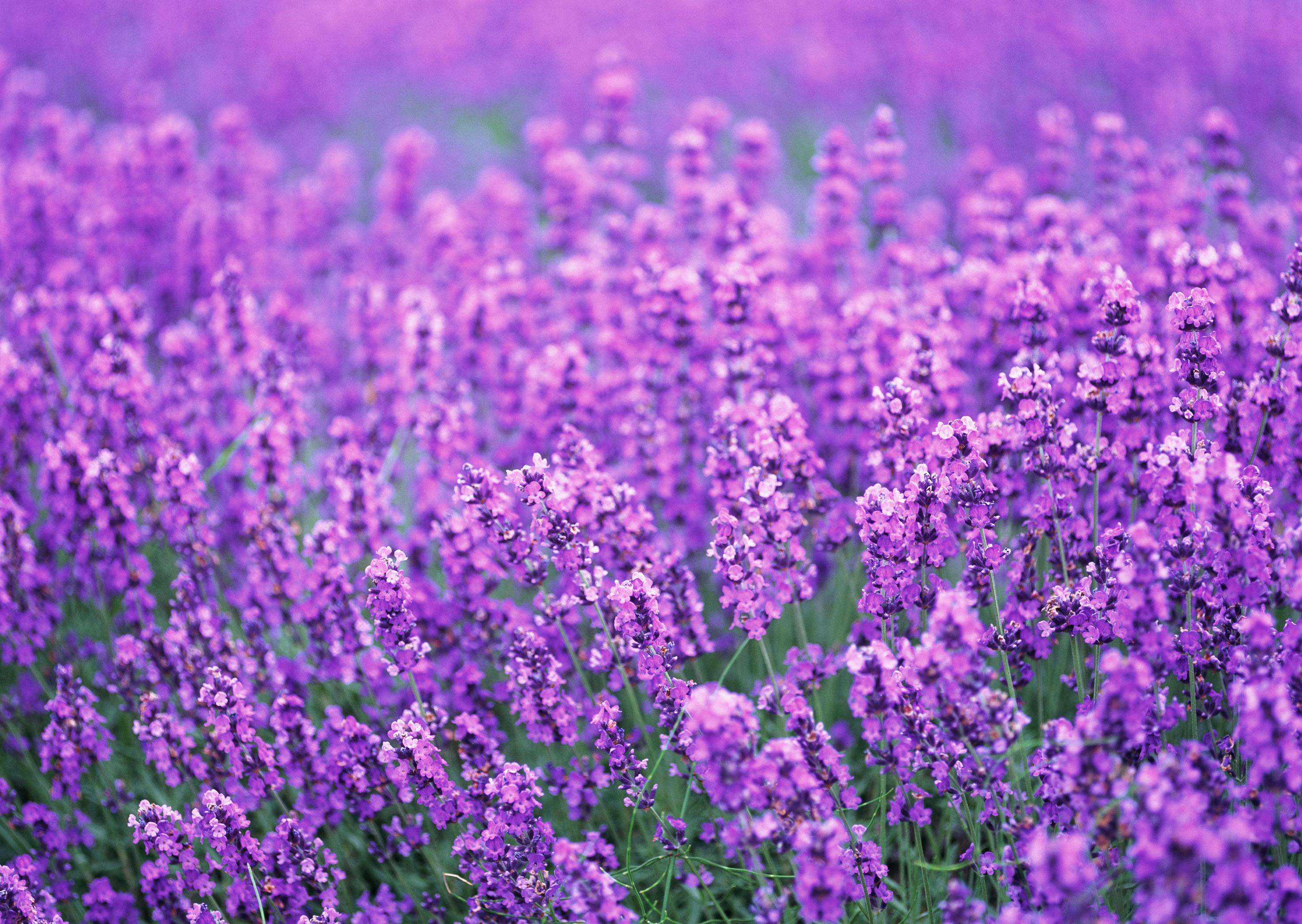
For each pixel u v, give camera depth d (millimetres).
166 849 1627
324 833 1707
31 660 1722
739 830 1581
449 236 1947
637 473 1755
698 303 1753
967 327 1789
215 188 2225
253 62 4008
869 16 4121
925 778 1707
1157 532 1648
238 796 1668
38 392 1771
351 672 1695
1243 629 1578
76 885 1717
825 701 1738
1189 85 3000
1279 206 1866
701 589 1783
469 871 1643
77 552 1731
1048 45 3582
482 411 1884
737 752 1569
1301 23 3500
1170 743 1665
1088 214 1919
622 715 1731
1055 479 1646
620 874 1652
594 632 1720
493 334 1820
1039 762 1602
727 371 1739
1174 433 1643
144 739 1662
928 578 1660
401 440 1811
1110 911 1625
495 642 1706
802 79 3611
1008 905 1607
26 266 1892
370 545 1729
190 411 1817
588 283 1849
